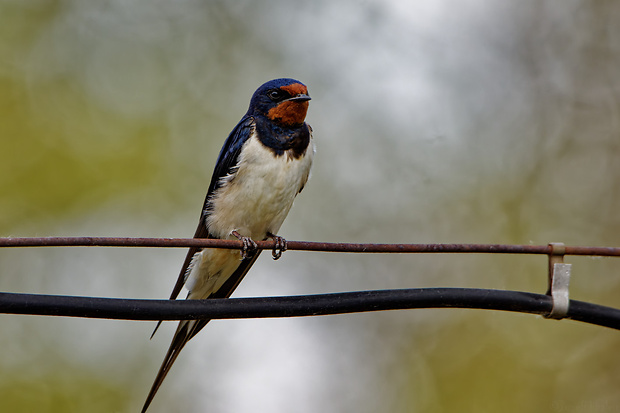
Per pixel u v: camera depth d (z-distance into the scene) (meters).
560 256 6.15
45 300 5.67
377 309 6.10
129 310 5.82
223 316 5.95
